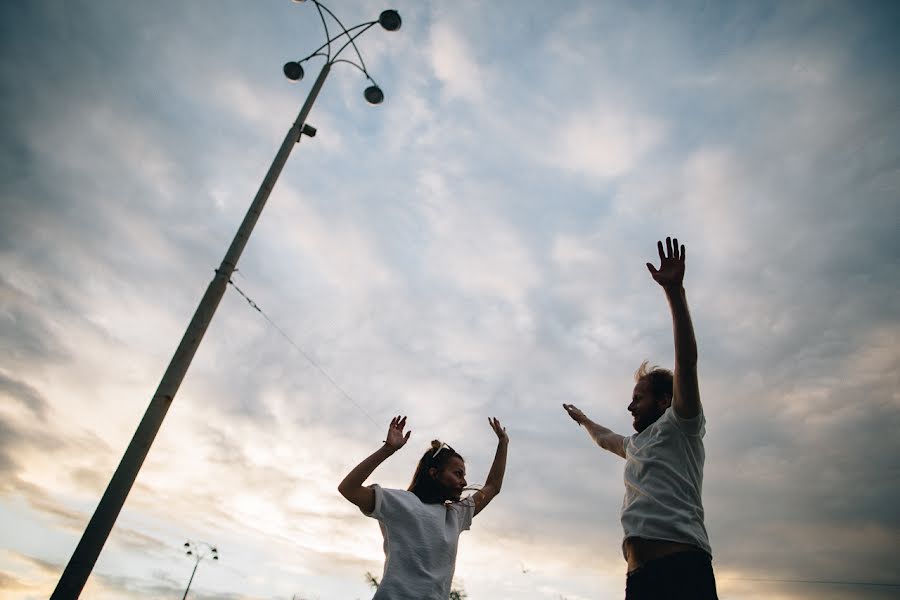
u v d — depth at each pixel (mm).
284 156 5922
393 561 2480
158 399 4098
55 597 3229
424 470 3061
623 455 3133
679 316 2383
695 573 2078
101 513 3547
